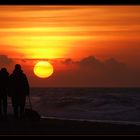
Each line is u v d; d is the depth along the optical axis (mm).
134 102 84375
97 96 113438
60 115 50812
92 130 27562
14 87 31594
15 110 32406
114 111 61906
